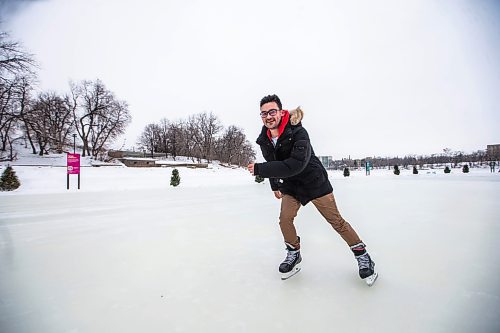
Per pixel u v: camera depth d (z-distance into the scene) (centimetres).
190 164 4191
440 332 144
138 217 541
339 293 193
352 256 279
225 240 355
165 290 205
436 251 286
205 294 197
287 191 227
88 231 418
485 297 181
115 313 172
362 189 1120
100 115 4444
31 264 269
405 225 421
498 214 502
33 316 170
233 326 155
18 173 1900
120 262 272
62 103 4162
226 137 7169
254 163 208
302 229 411
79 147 4841
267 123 220
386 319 158
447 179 1741
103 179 2009
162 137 6881
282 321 159
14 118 3014
